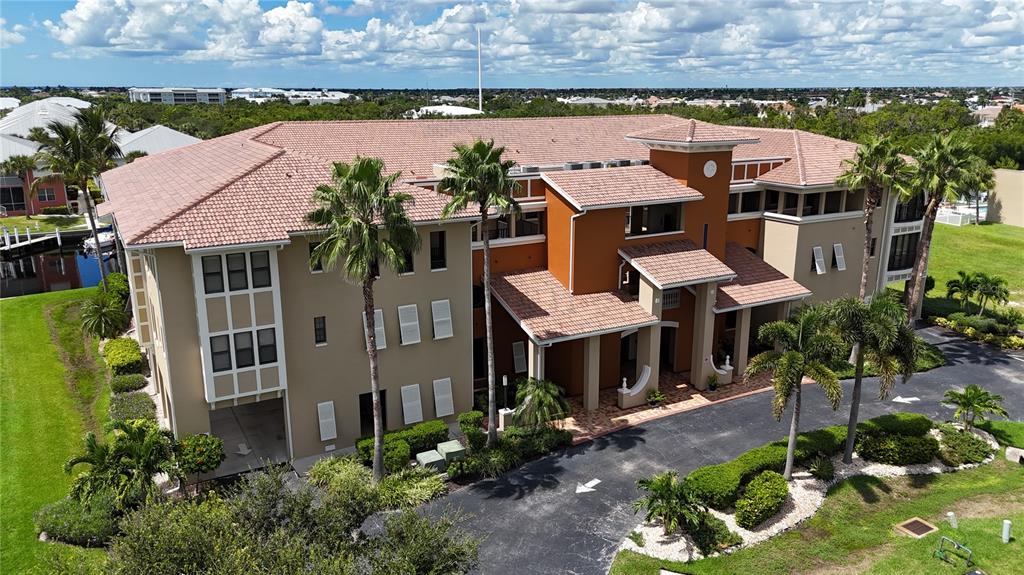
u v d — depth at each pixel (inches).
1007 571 847.1
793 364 969.5
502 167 1037.2
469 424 1157.1
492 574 848.3
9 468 1044.5
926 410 1310.3
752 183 1614.2
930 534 926.4
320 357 1082.1
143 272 1135.6
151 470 901.8
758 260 1583.4
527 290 1320.1
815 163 1631.4
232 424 1218.0
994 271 2301.9
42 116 3841.0
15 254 2645.2
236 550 593.0
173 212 980.6
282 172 1114.7
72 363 1467.8
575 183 1326.3
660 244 1387.8
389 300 1123.9
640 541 910.4
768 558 881.5
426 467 1050.1
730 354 1526.8
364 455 1069.1
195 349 1002.7
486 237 1051.3
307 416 1092.5
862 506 1002.1
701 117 4877.0
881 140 1405.0
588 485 1045.8
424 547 639.8
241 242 948.0
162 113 5556.1
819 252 1610.5
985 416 1290.6
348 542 677.9
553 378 1389.0
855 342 1011.3
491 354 1086.4
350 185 887.1
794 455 1055.0
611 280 1364.4
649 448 1158.3
